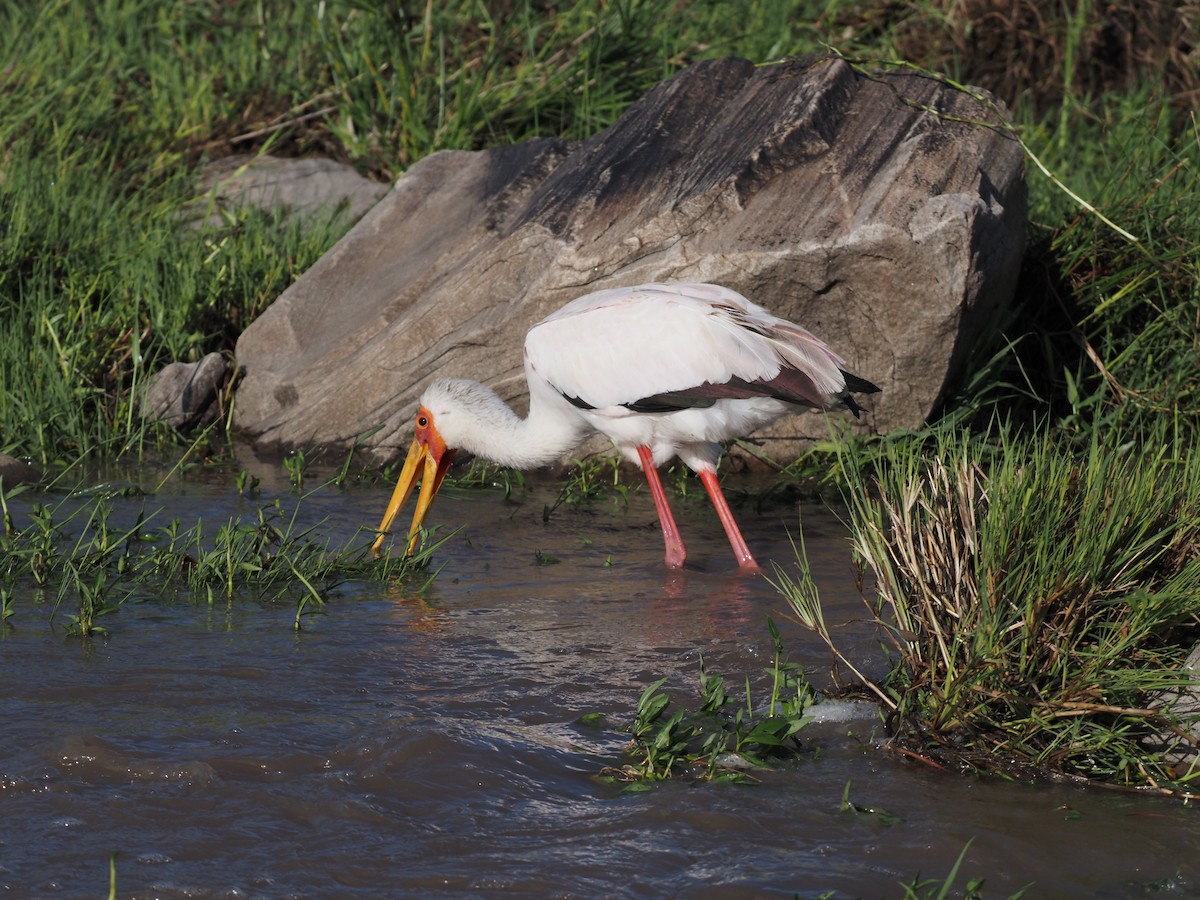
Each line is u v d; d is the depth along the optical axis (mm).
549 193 12711
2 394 12469
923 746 6629
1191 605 6766
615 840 5715
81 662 7508
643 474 12445
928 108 12578
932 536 7039
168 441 12867
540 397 10492
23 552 9086
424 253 13570
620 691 7320
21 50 18750
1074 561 6777
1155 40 20219
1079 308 13320
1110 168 15227
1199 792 6270
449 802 6004
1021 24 20406
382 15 17984
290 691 7164
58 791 5977
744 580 9438
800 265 11203
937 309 11211
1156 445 11125
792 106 12430
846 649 7941
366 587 9203
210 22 20625
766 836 5770
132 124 18188
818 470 12023
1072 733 6449
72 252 14320
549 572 9617
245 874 5375
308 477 12102
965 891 5332
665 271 11508
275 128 18234
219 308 14273
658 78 18156
